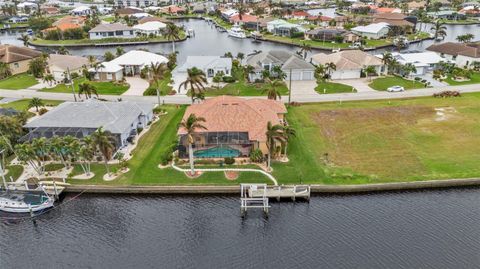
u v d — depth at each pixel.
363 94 98.75
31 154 56.72
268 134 58.09
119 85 106.56
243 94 98.75
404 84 106.88
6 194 56.09
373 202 55.25
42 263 44.78
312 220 51.84
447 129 76.06
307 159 64.81
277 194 55.19
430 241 46.97
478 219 51.12
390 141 71.44
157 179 59.22
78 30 184.25
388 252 45.34
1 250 47.19
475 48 125.62
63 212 54.25
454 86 104.38
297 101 93.62
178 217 52.78
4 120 66.56
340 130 76.56
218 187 57.34
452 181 58.12
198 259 45.09
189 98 95.56
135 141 71.69
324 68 111.56
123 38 178.25
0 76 116.19
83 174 60.75
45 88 105.12
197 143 65.88
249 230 50.31
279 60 113.94
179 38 181.75
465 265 43.25
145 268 43.72
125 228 50.59
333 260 44.41
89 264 44.47
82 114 71.88
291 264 44.06
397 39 167.38
